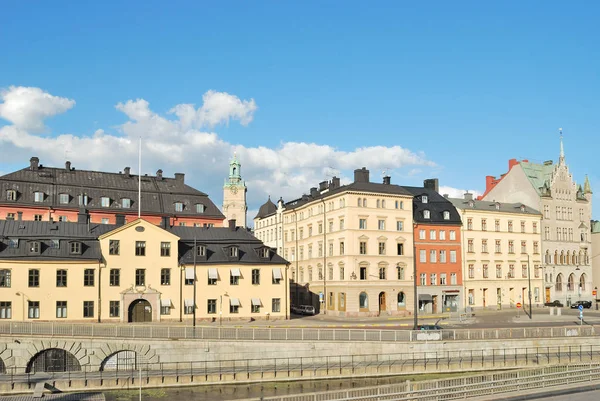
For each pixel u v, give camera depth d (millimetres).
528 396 42344
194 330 57219
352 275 89750
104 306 72188
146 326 56656
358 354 56719
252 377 51938
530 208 113625
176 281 76000
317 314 96062
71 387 48531
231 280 78625
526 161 120188
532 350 60500
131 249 74375
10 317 68250
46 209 92375
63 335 55156
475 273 102312
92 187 97812
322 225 99000
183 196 104875
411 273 95312
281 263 81312
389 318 87125
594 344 62812
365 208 92438
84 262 71625
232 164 182125
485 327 71750
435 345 58031
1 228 72438
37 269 69688
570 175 118062
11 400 44531
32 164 97188
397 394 39438
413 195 98625
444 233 100062
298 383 52312
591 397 42438
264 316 79625
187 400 46156
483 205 106688
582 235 118000
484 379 45531
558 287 113062
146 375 50812
